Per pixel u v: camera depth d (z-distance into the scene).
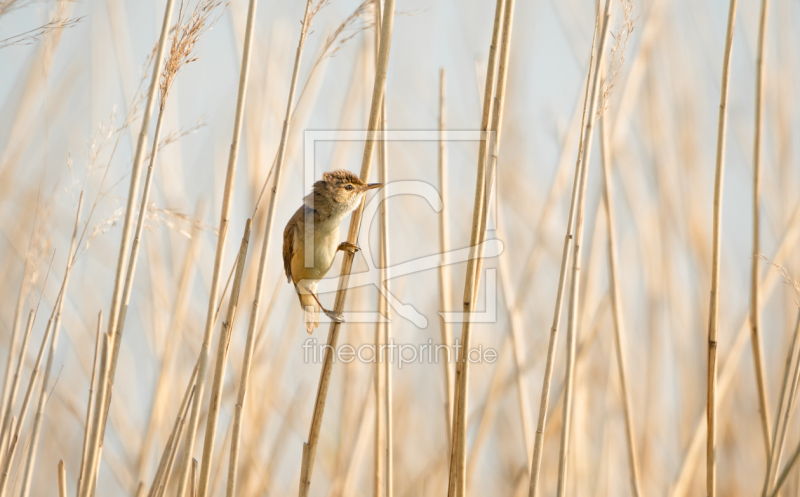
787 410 9.61
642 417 16.34
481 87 14.66
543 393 9.22
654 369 16.23
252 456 13.74
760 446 16.06
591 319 15.12
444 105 12.27
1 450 9.78
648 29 15.15
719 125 9.61
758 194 10.66
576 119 15.30
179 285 14.31
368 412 14.06
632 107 15.19
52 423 15.45
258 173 15.36
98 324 9.64
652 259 16.56
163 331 14.92
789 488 12.35
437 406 17.14
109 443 14.86
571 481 14.25
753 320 10.64
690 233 16.69
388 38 9.58
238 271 9.27
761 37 10.80
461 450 9.27
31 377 9.72
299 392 15.80
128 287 9.15
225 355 9.22
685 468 13.38
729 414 15.89
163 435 14.41
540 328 17.28
